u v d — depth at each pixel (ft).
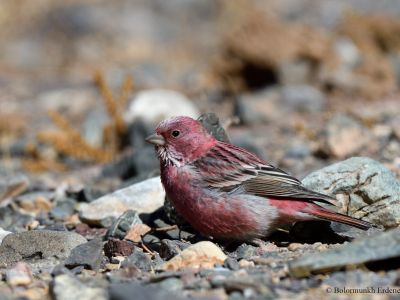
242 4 98.58
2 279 26.11
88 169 50.31
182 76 77.25
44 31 92.89
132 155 45.21
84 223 34.86
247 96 60.18
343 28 73.92
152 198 34.55
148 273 25.93
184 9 100.27
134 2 100.63
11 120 61.36
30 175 49.39
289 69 65.21
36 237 29.55
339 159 44.75
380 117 53.42
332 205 30.17
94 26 93.45
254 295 22.86
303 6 100.73
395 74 66.44
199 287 23.66
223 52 67.26
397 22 73.15
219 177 29.25
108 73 79.15
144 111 54.03
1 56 86.63
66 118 64.39
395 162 41.70
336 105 59.77
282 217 29.09
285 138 51.57
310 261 24.00
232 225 29.19
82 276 25.91
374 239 24.79
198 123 30.12
